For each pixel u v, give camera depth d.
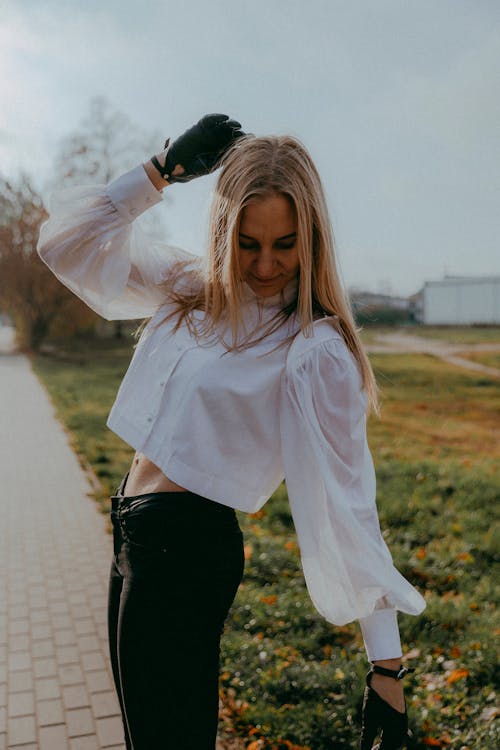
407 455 9.87
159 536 1.45
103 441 10.03
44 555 5.09
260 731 2.72
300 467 1.46
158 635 1.42
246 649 3.32
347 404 1.43
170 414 1.52
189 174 1.61
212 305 1.54
